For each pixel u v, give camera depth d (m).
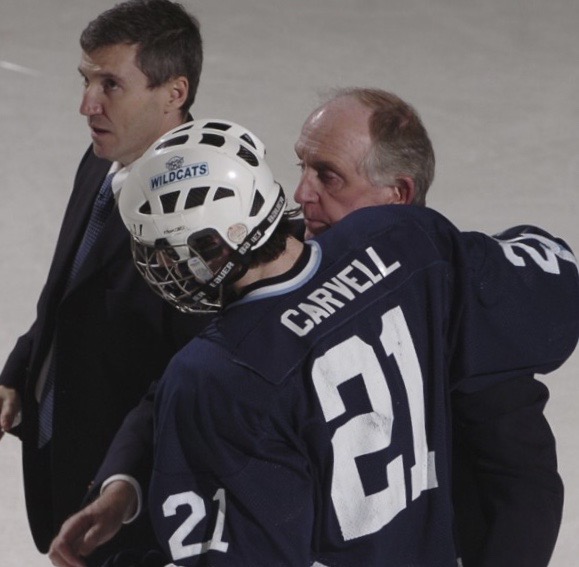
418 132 9.25
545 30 26.55
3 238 19.33
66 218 11.10
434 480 8.16
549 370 8.84
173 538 7.71
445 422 8.22
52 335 10.91
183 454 7.62
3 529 13.93
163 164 7.61
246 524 7.64
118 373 10.32
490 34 26.36
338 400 7.64
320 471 7.73
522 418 8.52
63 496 10.77
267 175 7.77
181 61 10.70
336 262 8.05
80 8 27.58
